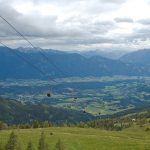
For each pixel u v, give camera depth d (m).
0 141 155.88
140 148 156.12
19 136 171.12
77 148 156.38
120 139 176.62
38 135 175.75
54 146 155.75
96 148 157.25
